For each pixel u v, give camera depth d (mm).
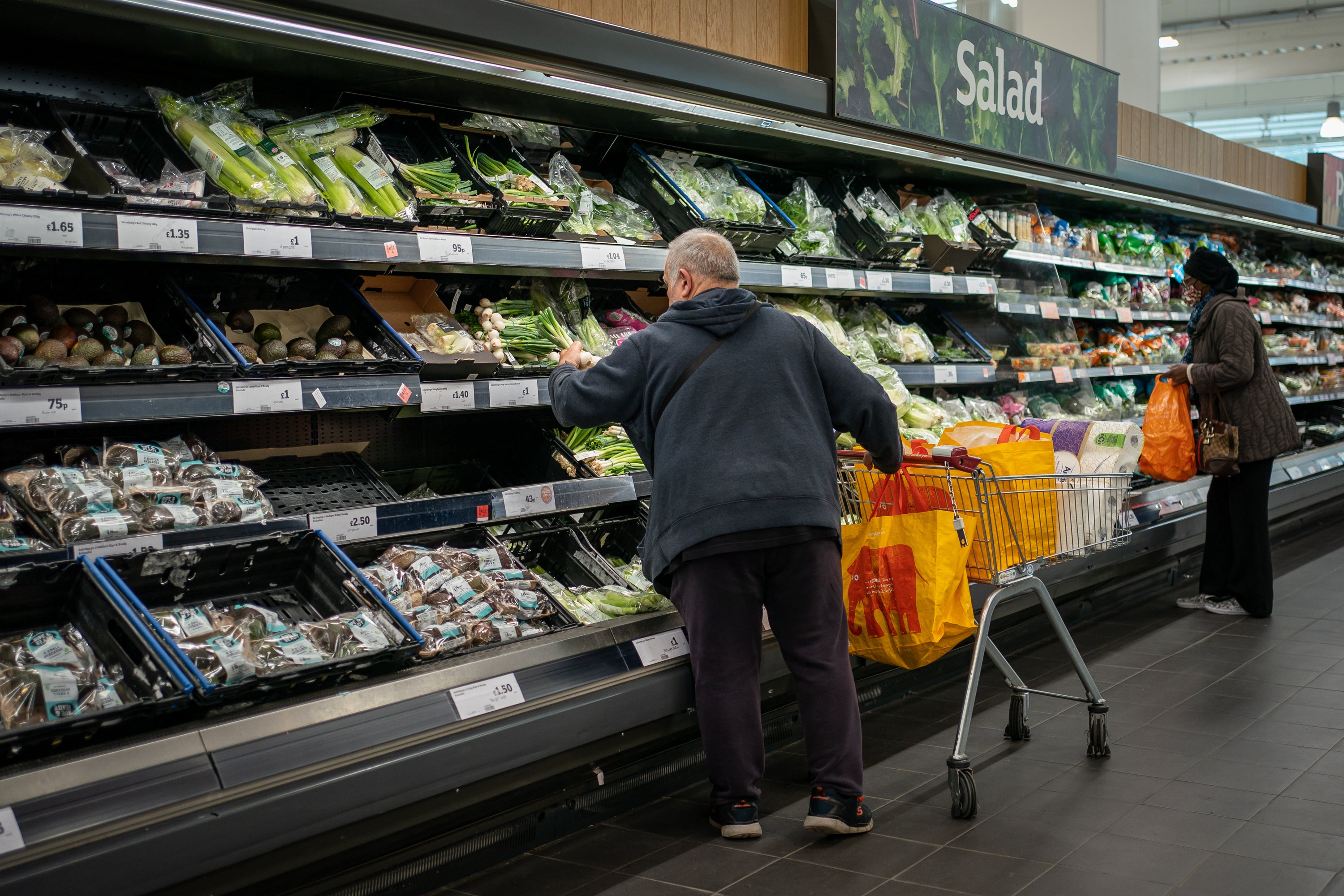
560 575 3115
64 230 2031
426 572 2629
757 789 2566
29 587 2004
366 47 2373
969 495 2816
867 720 3469
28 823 1640
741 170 4133
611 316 3584
